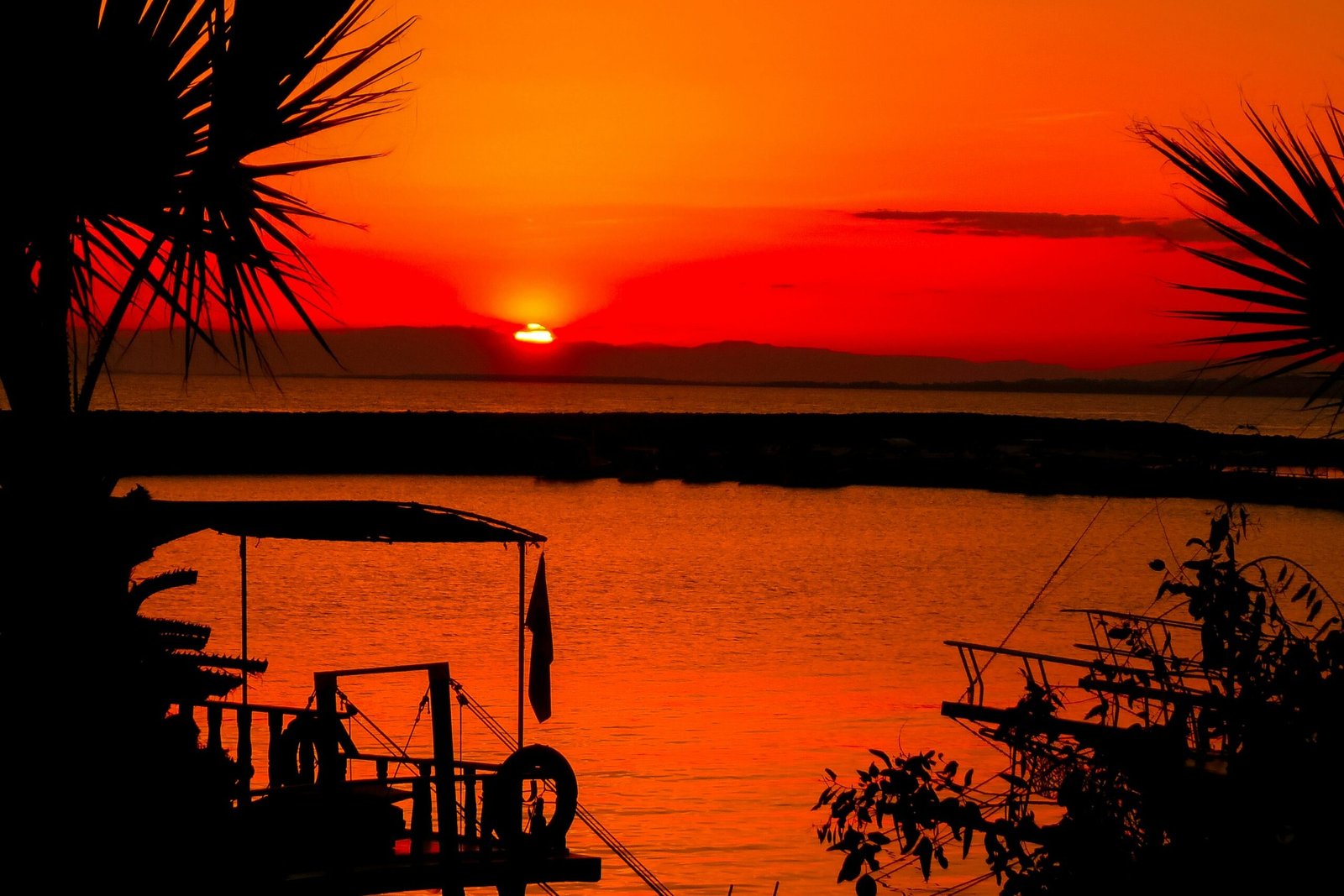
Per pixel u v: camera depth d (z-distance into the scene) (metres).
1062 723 13.11
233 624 101.62
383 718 64.19
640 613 111.44
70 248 11.84
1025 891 11.52
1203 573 11.91
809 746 59.62
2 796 11.12
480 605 113.88
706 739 61.38
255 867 12.62
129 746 11.48
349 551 147.38
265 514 21.27
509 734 61.09
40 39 10.70
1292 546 143.25
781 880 40.09
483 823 20.52
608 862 41.94
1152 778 11.45
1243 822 10.69
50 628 11.37
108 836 11.27
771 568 142.62
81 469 11.78
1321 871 10.34
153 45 11.14
